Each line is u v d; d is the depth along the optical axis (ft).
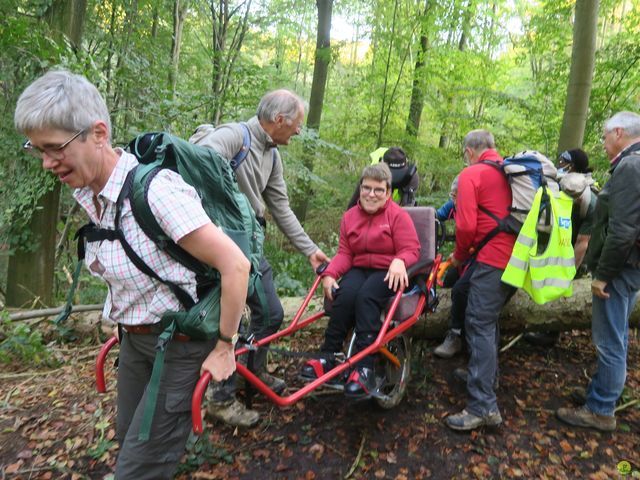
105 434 9.05
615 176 8.34
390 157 12.46
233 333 5.03
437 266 9.92
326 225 28.91
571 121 15.99
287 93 8.87
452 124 27.50
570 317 12.01
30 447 8.77
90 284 18.53
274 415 9.70
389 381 9.86
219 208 5.39
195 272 4.92
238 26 31.12
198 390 4.96
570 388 10.97
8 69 14.61
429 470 8.39
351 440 9.07
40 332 13.28
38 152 4.72
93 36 21.66
